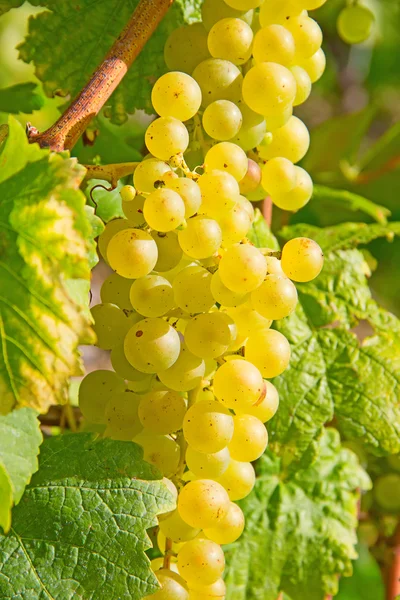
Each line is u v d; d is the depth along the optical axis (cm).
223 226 54
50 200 51
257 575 67
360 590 95
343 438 75
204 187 54
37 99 70
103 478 55
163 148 54
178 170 55
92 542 55
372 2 107
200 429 53
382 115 134
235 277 53
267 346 55
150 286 54
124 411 56
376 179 96
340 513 69
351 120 94
